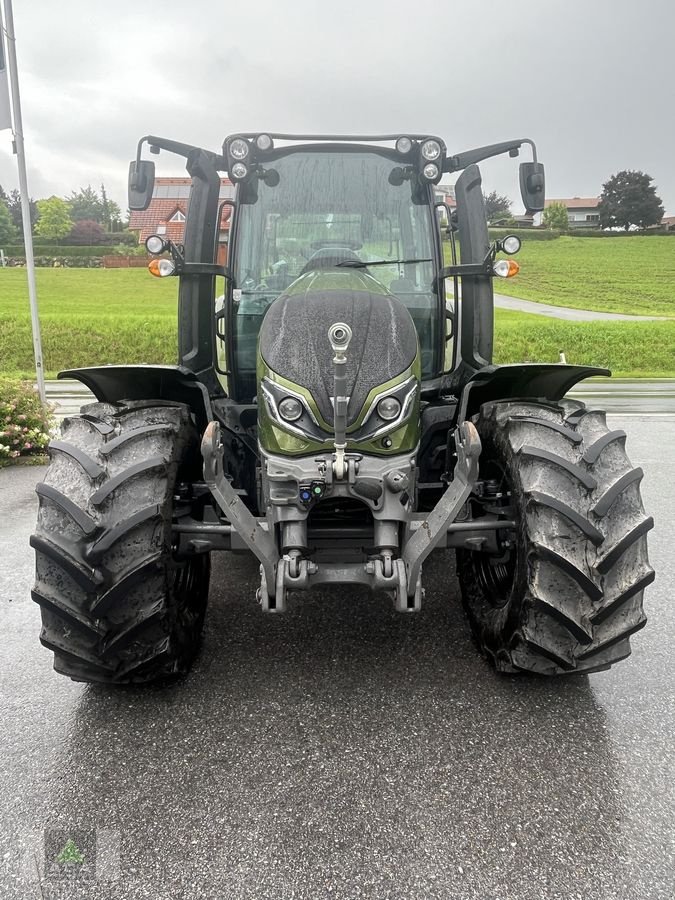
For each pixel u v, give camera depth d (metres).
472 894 1.74
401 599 2.40
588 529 2.33
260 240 3.64
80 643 2.41
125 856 1.87
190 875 1.80
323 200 3.64
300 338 2.60
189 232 3.52
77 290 45.56
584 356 24.75
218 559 4.26
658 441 8.49
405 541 2.53
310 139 3.48
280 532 2.54
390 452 2.51
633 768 2.22
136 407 2.69
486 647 2.79
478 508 3.05
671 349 24.80
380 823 1.98
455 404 3.36
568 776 2.18
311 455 2.49
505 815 2.01
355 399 2.47
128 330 25.20
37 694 2.70
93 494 2.35
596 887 1.76
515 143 3.63
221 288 3.79
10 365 23.94
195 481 2.93
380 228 3.65
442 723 2.46
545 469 2.45
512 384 3.06
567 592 2.36
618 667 2.87
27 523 5.09
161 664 2.55
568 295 44.56
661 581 3.87
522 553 2.44
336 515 2.63
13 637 3.22
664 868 1.82
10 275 53.22
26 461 7.25
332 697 2.63
